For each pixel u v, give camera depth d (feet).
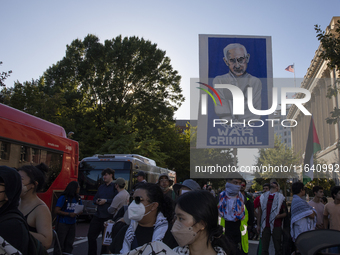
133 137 97.25
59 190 34.53
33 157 30.35
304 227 21.04
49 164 33.24
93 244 22.06
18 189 8.28
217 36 32.63
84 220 59.21
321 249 8.57
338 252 8.45
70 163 37.50
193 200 6.60
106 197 22.47
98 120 109.09
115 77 103.91
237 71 31.19
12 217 8.04
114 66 107.65
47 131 33.47
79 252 27.99
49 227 10.91
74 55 112.16
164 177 21.07
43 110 86.22
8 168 8.30
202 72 31.94
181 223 6.55
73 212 22.81
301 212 20.95
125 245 10.09
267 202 23.90
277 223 23.31
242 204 19.20
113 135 103.71
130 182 51.49
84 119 103.55
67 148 37.09
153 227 10.19
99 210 22.27
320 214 23.26
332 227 21.21
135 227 10.30
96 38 113.19
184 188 16.83
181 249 7.13
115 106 106.42
